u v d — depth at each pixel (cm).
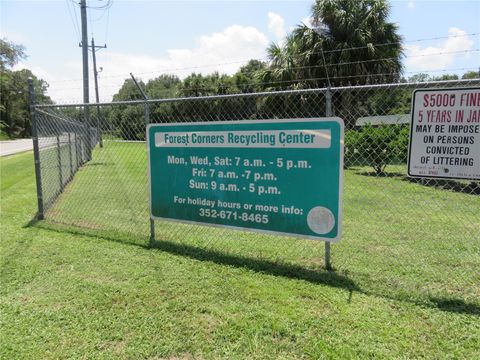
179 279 360
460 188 832
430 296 316
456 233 506
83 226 546
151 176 460
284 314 293
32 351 255
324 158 352
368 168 1045
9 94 5741
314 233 365
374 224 553
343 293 325
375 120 962
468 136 300
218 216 418
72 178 1036
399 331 268
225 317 291
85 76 1703
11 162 1622
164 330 277
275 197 381
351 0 1662
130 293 334
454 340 257
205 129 413
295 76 1711
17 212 642
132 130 714
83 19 1703
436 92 307
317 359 241
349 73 1625
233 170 402
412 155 321
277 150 374
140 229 529
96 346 260
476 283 344
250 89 2716
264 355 246
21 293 338
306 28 1702
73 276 372
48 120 787
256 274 368
